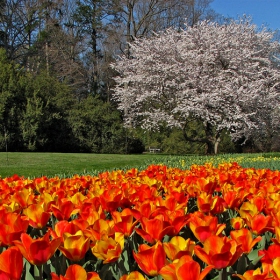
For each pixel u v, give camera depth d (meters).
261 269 1.85
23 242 1.59
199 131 23.64
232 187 3.71
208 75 18.72
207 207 2.57
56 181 3.96
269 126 21.11
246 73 19.59
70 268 1.42
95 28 33.91
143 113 19.86
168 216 2.13
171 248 1.64
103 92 37.97
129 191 3.20
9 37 33.34
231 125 18.16
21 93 20.12
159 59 20.30
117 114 22.98
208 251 1.59
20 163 13.74
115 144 21.59
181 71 19.19
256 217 2.12
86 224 2.04
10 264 1.43
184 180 4.05
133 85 21.86
